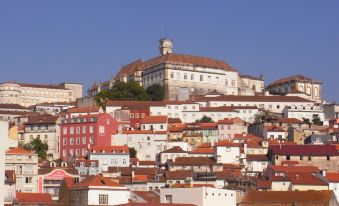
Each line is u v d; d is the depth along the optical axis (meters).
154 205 153.62
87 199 158.75
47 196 194.00
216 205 167.62
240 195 188.62
